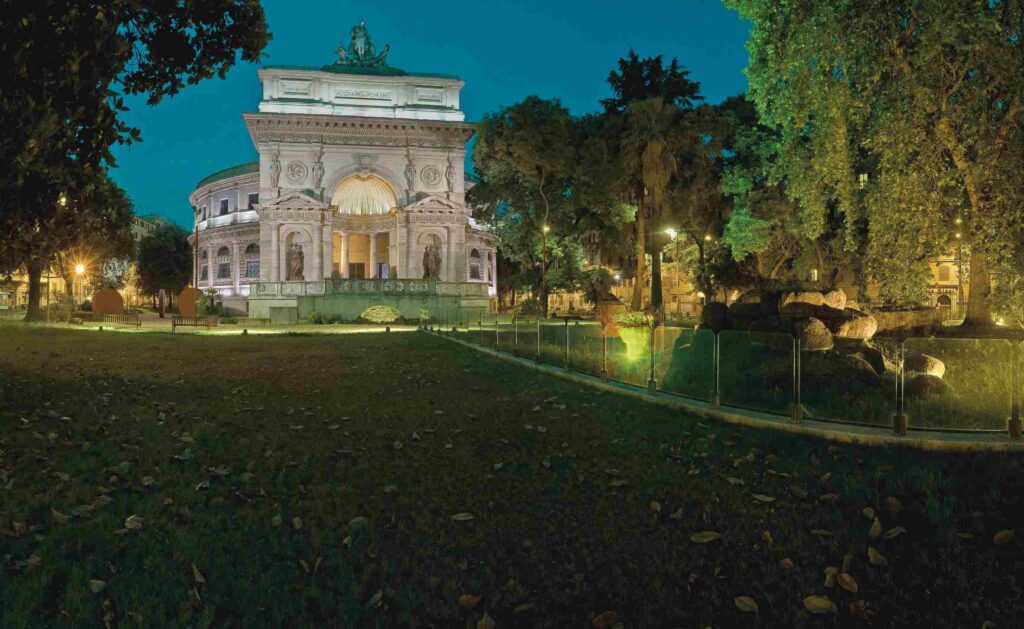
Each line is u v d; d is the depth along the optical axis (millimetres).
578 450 6621
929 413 7594
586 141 37719
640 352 15406
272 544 4188
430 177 58344
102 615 3258
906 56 11742
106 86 6477
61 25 5879
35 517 4523
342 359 16344
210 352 18359
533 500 5086
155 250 71125
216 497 5082
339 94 57531
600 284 36625
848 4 12305
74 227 8938
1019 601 3467
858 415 7707
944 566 3877
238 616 3312
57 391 10195
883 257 12766
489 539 4316
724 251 45781
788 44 13617
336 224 61375
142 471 5766
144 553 4000
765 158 36188
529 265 48406
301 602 3416
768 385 9242
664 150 33469
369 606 3389
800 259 39219
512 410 8922
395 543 4223
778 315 12195
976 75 11203
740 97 42281
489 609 3398
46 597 3412
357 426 7859
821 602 3436
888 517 4621
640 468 5945
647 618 3307
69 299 45656
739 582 3715
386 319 42500
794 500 5062
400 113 58375
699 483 5488
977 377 8828
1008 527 4387
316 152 55969
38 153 5891
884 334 14062
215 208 81250
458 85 59406
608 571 3850
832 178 14070
